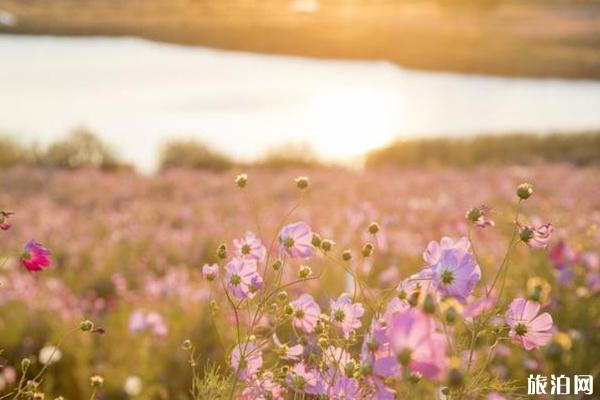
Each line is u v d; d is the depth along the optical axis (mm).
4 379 3781
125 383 4371
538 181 14945
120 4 156625
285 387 1870
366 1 177500
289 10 159000
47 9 138625
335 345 1883
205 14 144625
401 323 1185
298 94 45250
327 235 6715
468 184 14539
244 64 64125
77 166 24812
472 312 1401
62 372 4484
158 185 19297
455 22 119500
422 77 57531
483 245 5328
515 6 155500
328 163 25906
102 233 12023
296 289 4258
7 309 5777
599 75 57469
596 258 4613
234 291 1888
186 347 1929
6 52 65438
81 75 51188
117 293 7863
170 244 9797
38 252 2172
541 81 56469
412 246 5715
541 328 1651
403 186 14578
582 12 142625
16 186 19266
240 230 9742
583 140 28688
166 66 59438
